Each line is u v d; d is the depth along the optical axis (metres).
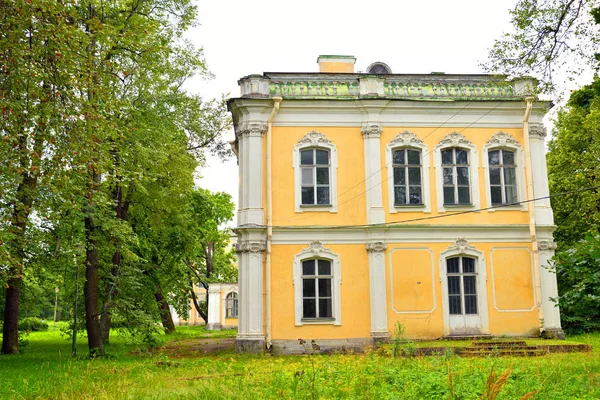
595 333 23.44
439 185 21.41
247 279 20.20
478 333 20.62
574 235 29.30
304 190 21.17
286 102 21.20
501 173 21.80
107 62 13.32
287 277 20.45
